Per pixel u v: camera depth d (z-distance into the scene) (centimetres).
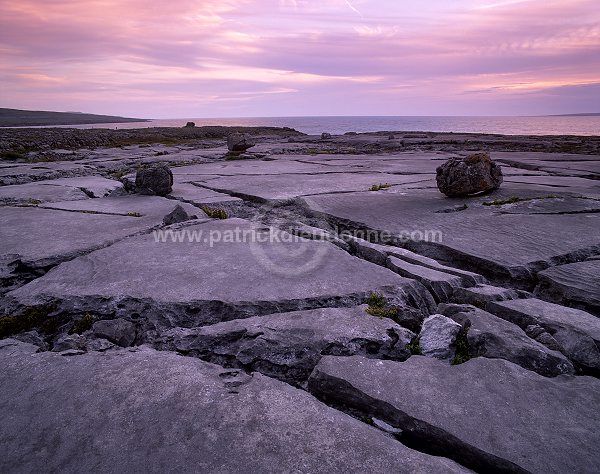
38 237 638
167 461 216
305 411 255
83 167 1719
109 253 553
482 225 688
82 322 388
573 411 253
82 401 262
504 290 425
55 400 264
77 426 241
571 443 228
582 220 705
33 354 322
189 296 412
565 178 1214
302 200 931
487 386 276
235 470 210
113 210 852
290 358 322
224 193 1065
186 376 289
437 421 245
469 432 236
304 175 1390
